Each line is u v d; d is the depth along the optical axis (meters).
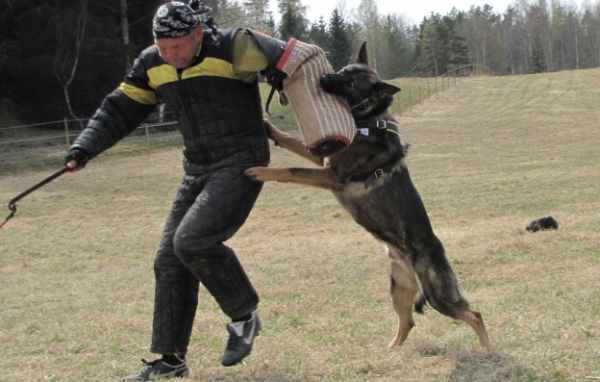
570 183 14.98
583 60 98.75
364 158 4.58
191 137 3.76
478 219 11.62
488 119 33.03
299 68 3.73
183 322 3.99
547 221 9.88
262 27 41.78
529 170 17.58
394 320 5.76
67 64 30.11
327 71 3.87
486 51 100.44
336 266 8.38
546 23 100.25
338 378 3.88
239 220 3.80
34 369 4.40
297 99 3.77
